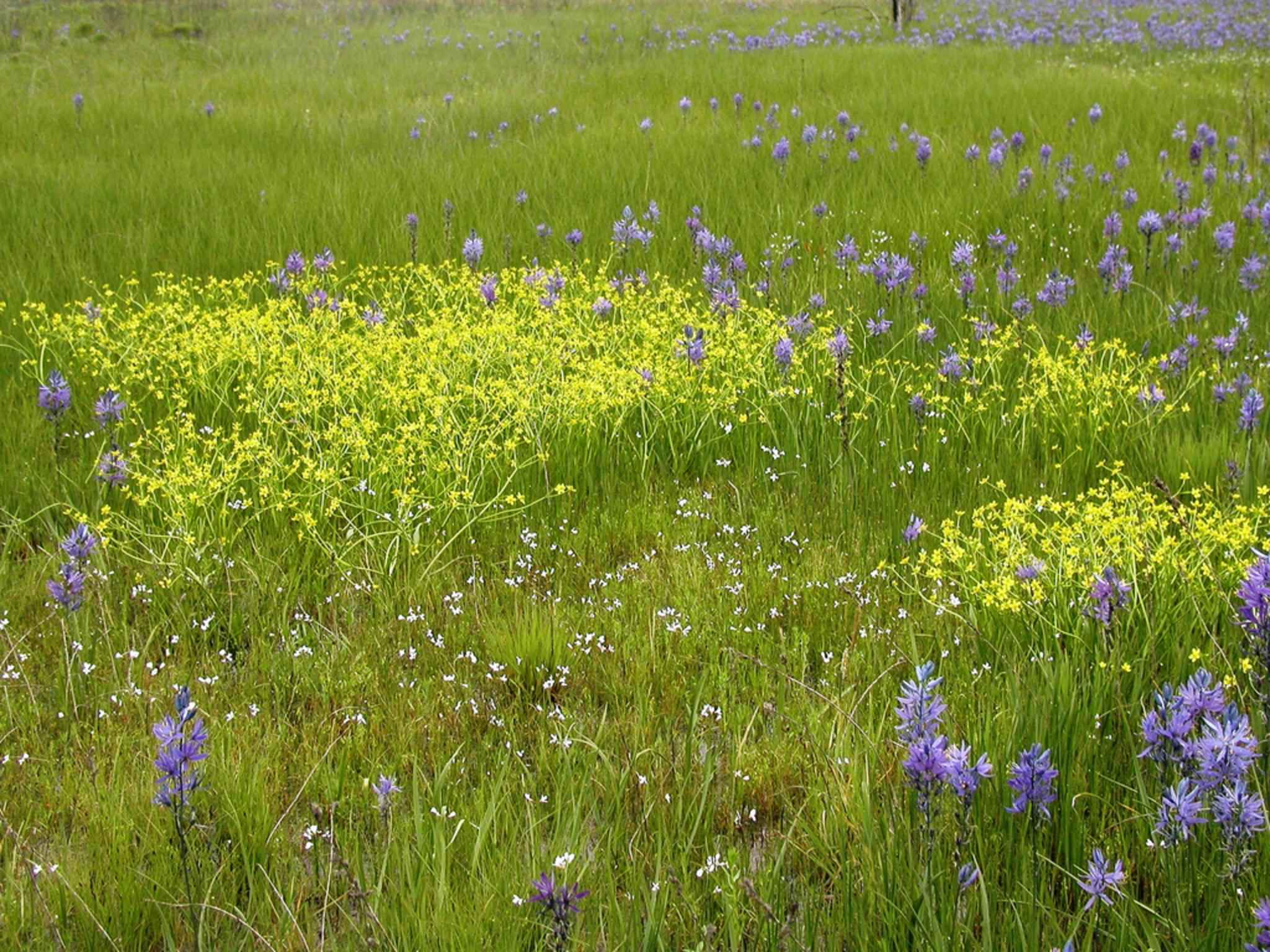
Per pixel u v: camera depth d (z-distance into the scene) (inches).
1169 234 386.3
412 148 523.5
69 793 144.1
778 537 213.9
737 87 656.4
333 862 130.6
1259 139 526.6
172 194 436.8
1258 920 111.2
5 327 308.0
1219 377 270.8
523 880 126.4
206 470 222.5
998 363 281.3
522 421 246.1
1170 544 177.9
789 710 160.4
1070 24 1094.4
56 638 180.7
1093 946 123.1
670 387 263.0
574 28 1000.9
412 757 150.1
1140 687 152.6
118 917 123.8
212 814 139.9
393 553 208.2
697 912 122.9
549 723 158.2
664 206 418.3
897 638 175.6
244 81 716.7
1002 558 191.0
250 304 336.5
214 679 167.0
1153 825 125.3
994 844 129.3
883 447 243.1
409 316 313.4
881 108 582.9
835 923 121.4
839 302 325.7
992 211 404.2
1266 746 132.3
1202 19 1117.1
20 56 820.0
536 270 328.8
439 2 1218.0
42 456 242.2
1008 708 151.9
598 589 200.1
